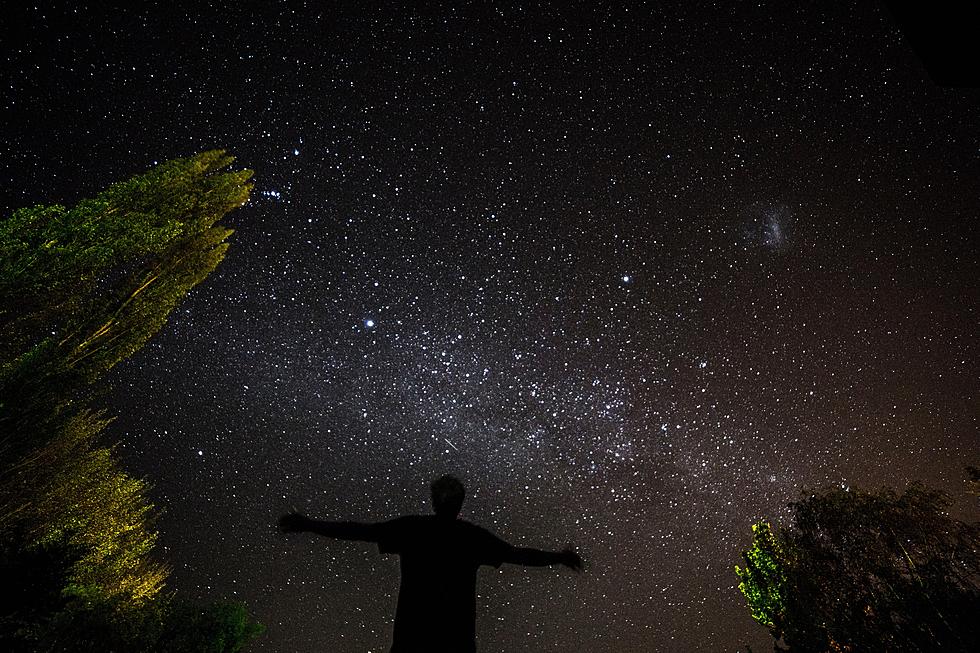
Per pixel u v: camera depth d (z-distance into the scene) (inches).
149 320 409.4
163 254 419.8
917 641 236.5
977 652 219.1
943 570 256.7
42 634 189.0
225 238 464.1
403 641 72.5
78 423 404.8
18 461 349.1
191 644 253.8
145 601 327.9
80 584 328.2
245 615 303.7
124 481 454.6
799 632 278.4
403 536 82.4
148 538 451.5
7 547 164.9
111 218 371.2
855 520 292.0
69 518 389.4
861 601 267.6
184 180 431.5
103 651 210.7
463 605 76.4
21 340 347.9
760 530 324.5
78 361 365.7
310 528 80.0
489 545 83.5
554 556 84.7
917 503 288.0
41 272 326.3
